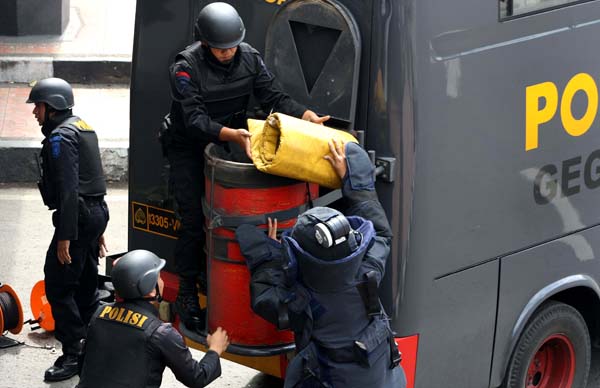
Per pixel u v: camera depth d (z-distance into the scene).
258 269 6.75
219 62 7.16
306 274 6.51
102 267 12.02
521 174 7.77
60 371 9.51
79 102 16.78
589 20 8.02
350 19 7.00
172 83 7.17
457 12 7.09
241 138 6.92
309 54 7.37
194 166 7.50
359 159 6.83
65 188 8.92
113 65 17.72
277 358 7.84
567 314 8.64
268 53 7.54
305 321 6.62
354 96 7.04
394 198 7.05
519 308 8.10
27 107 16.41
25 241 12.71
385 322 6.77
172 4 8.29
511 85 7.52
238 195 6.88
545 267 8.22
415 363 7.41
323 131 6.81
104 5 20.88
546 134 7.89
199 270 7.70
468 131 7.30
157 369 6.80
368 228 6.58
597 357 10.25
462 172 7.33
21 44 18.31
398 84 6.93
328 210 6.49
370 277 6.56
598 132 8.34
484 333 7.89
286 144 6.61
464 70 7.19
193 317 7.61
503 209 7.71
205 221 7.40
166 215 8.54
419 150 7.02
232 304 7.13
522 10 7.49
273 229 6.89
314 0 7.17
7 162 14.70
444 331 7.56
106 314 6.89
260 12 7.75
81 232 9.28
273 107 7.38
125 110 16.55
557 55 7.81
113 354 6.75
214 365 6.98
